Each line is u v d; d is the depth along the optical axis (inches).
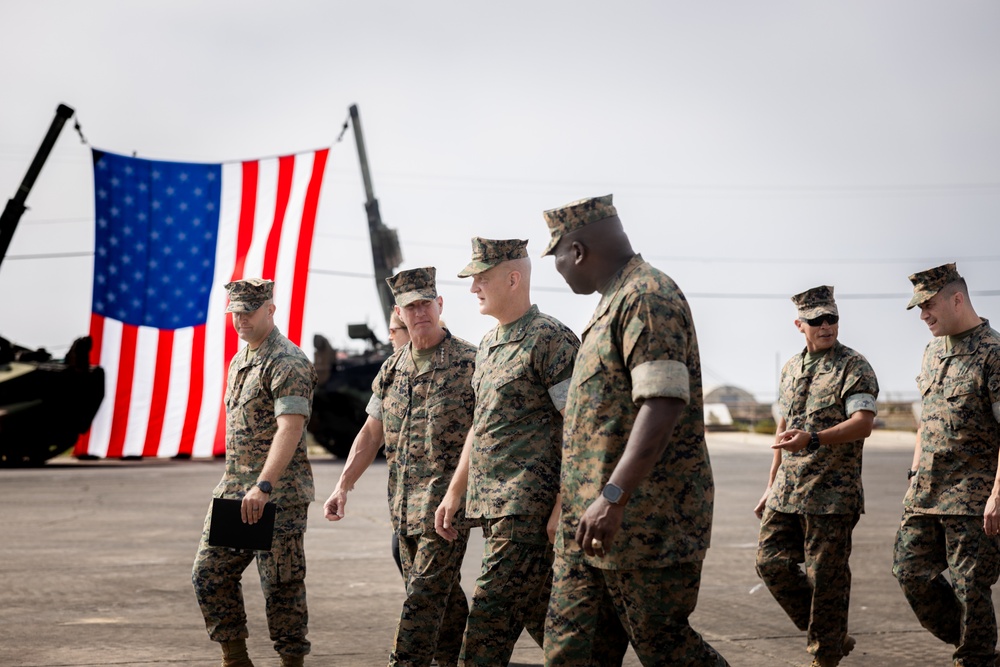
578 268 154.9
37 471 931.3
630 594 149.1
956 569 221.6
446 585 212.1
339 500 227.8
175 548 442.0
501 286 200.8
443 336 224.2
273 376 224.1
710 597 333.1
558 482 196.5
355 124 1112.8
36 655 252.4
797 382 240.5
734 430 1861.5
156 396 772.6
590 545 140.7
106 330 772.0
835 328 236.5
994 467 221.1
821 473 230.1
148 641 268.4
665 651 149.7
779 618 299.9
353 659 251.9
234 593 224.1
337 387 1130.0
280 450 219.1
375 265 1106.1
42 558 411.5
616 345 148.9
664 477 148.1
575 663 154.1
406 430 220.1
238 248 770.2
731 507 631.2
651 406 141.7
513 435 197.5
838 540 228.5
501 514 195.2
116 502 647.1
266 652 259.0
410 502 217.0
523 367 197.3
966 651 219.9
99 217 770.2
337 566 396.2
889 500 676.7
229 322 773.9
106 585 351.6
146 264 773.3
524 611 197.2
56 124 791.7
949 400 224.4
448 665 228.4
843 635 230.8
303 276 762.2
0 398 964.0
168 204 773.9
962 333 226.2
